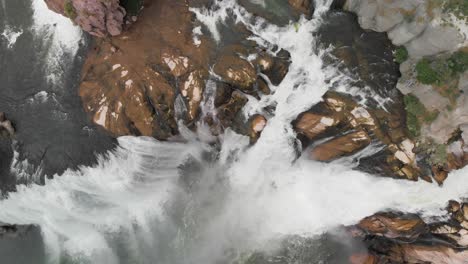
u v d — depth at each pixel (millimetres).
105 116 16047
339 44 15539
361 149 15156
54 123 16953
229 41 15750
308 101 15602
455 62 13430
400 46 14859
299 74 15742
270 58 15523
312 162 16406
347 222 16766
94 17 14898
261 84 15664
